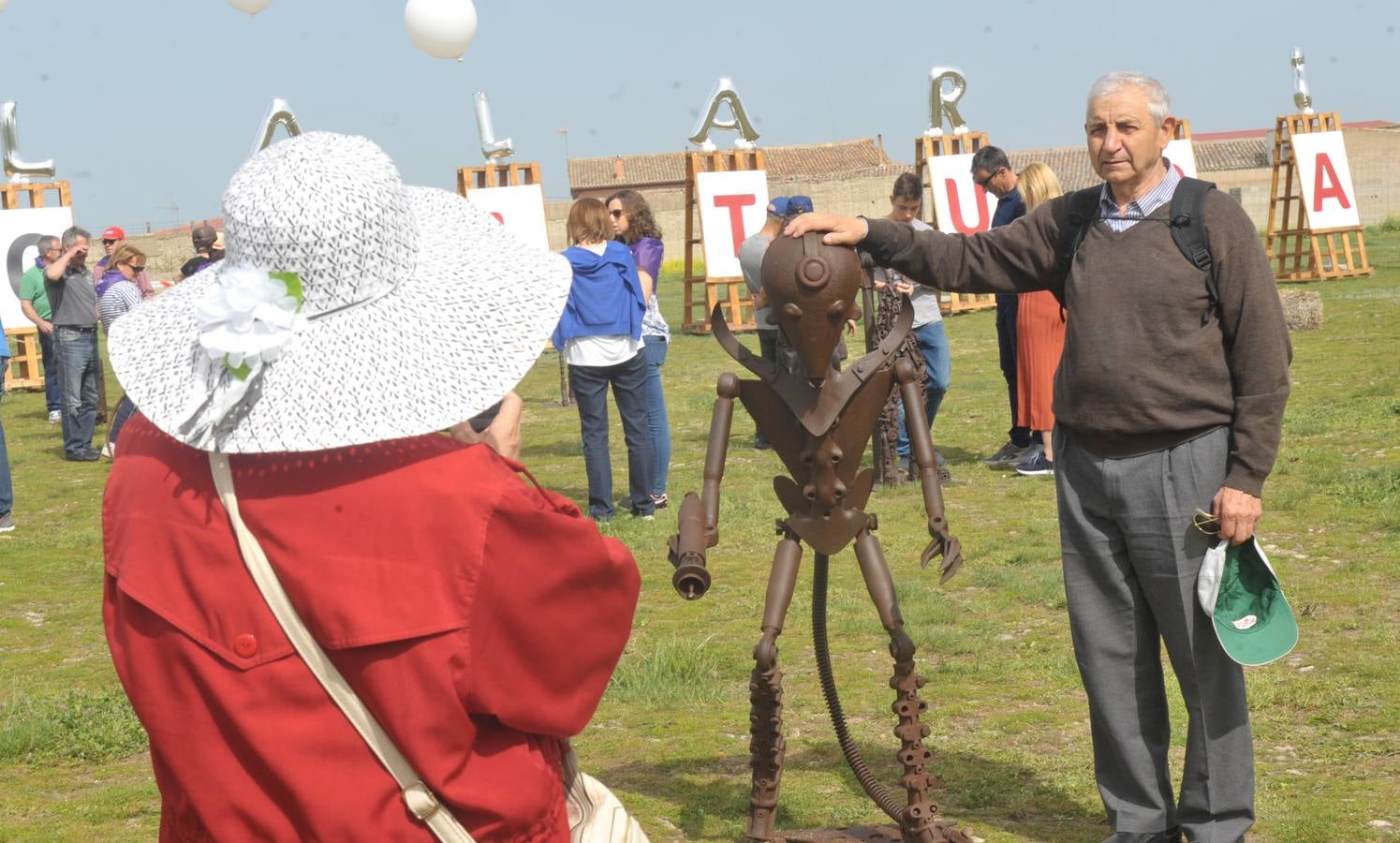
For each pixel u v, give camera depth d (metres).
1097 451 3.56
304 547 1.80
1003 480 9.70
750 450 11.70
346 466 1.83
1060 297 3.70
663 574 7.51
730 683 5.51
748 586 7.12
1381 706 4.73
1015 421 10.13
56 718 5.29
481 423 2.46
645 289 8.93
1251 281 3.33
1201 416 3.41
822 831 3.79
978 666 5.49
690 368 18.28
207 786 1.83
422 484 1.82
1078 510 3.62
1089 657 3.64
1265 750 4.42
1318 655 5.35
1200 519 3.39
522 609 1.84
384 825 1.81
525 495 1.86
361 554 1.80
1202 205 3.38
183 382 1.89
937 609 6.31
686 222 23.19
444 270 1.98
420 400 1.84
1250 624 3.34
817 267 3.28
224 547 1.82
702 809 4.12
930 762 4.46
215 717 1.83
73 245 12.88
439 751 1.80
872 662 5.66
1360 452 9.59
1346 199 25.80
